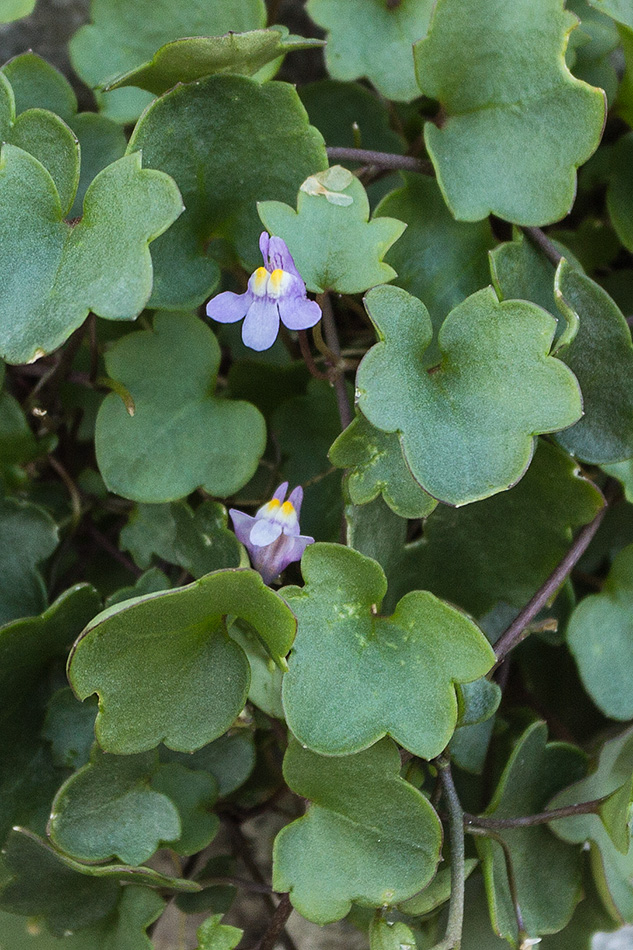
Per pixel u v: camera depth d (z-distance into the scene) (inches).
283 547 11.1
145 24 11.9
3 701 11.3
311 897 10.8
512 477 10.7
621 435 11.3
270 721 11.4
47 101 11.6
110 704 10.6
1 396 11.7
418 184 11.6
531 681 12.1
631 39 11.6
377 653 10.8
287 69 12.9
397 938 10.9
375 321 10.8
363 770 10.8
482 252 11.6
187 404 11.4
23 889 11.1
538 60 11.2
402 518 11.3
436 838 10.8
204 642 10.8
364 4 12.0
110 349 11.5
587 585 12.3
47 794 11.4
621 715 11.4
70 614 11.2
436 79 11.3
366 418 10.7
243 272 11.5
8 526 11.6
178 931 12.9
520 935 11.2
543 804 11.5
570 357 11.3
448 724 10.7
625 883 11.5
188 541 11.4
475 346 10.9
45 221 10.8
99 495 12.3
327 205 11.1
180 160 11.1
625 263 12.9
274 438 11.9
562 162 11.2
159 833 11.0
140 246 10.6
